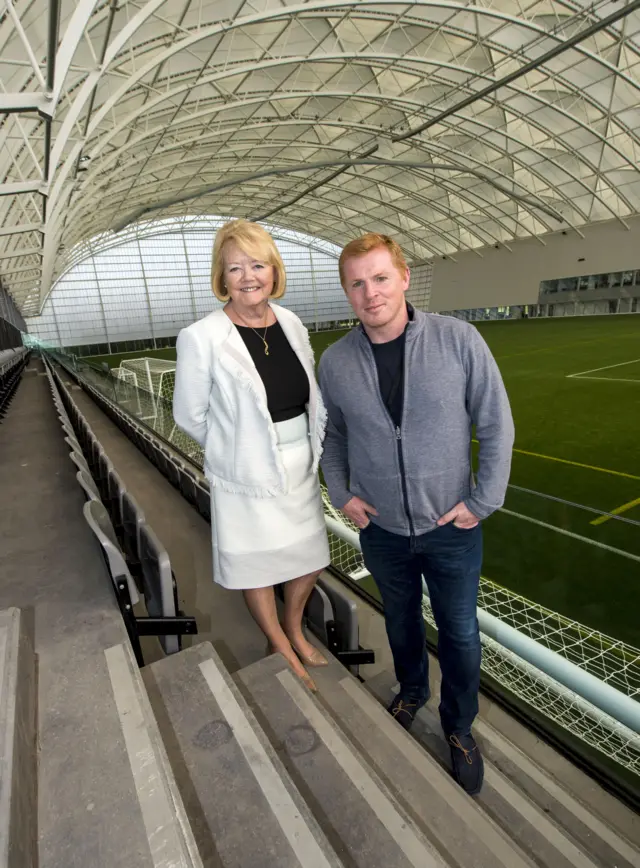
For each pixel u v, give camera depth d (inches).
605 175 1069.1
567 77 824.3
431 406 55.0
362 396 57.2
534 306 1499.8
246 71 708.0
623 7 631.8
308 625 84.6
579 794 64.2
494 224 1473.9
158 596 72.8
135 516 83.4
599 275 1310.3
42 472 139.7
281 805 40.5
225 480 62.6
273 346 60.6
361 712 62.7
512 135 1026.7
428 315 56.4
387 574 64.7
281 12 586.9
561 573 163.8
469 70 812.6
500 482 55.1
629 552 173.8
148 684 54.2
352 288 54.1
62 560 79.3
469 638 60.0
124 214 1477.6
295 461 63.4
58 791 39.0
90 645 56.7
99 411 366.9
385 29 734.5
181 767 44.3
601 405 432.8
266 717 54.1
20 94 212.2
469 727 62.4
